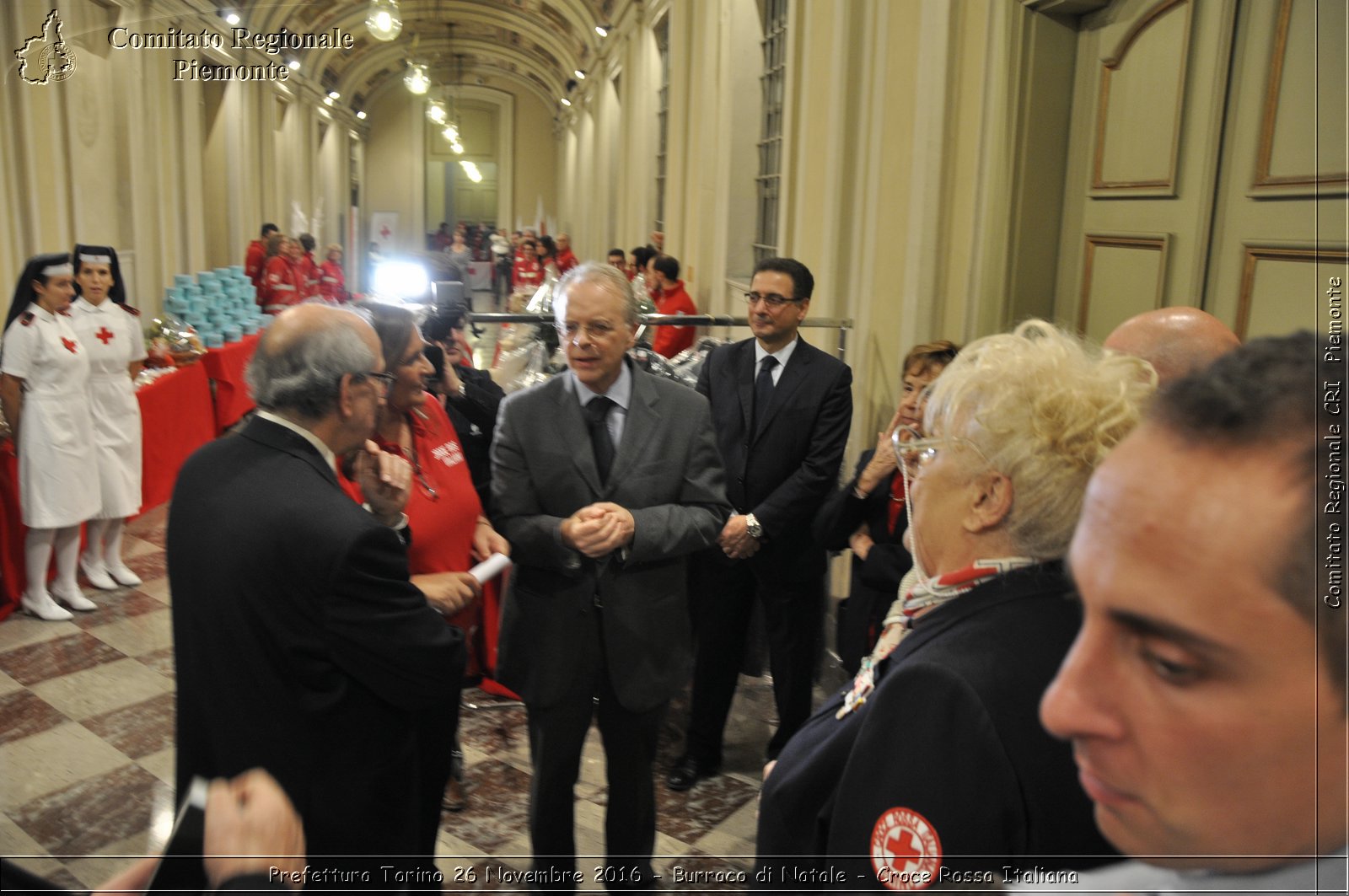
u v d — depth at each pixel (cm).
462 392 289
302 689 150
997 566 92
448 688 161
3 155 518
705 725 279
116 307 459
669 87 1006
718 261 771
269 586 147
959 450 95
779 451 289
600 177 1655
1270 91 203
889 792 84
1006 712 80
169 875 94
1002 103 302
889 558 263
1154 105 254
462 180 2603
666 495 214
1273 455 41
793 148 521
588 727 211
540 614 209
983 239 313
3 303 512
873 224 393
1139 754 47
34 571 415
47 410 404
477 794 251
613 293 207
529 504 212
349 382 158
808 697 297
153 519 565
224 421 660
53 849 233
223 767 148
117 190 680
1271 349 45
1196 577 43
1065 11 291
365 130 2206
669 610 215
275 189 1140
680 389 222
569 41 1912
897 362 386
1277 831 45
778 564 287
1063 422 90
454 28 2109
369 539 150
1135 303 262
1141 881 55
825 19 468
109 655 380
